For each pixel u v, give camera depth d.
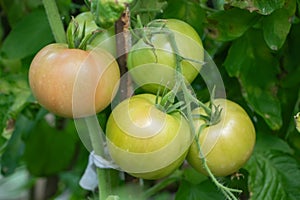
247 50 0.65
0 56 0.77
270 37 0.61
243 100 0.68
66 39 0.58
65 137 1.02
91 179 0.63
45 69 0.51
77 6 0.76
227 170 0.55
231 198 0.55
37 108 0.80
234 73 0.65
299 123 0.54
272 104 0.65
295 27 0.70
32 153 1.01
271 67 0.66
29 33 0.74
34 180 1.18
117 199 0.54
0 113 0.73
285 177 0.65
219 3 0.58
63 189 1.11
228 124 0.54
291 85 0.70
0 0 0.83
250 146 0.55
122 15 0.52
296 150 0.72
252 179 0.64
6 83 0.73
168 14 0.63
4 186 1.29
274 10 0.60
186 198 0.65
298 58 0.71
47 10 0.58
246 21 0.62
